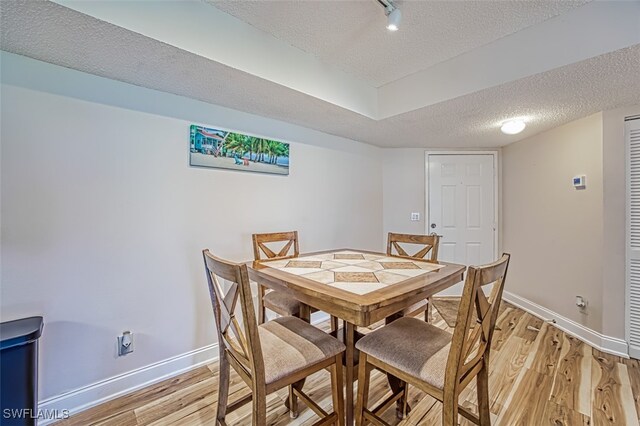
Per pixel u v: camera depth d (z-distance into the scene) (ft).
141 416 5.25
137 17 4.38
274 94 6.73
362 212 11.69
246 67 5.67
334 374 4.39
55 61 5.11
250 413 5.37
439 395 3.61
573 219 8.80
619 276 7.58
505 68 6.13
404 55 6.87
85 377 5.49
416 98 7.70
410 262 6.48
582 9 5.23
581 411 5.30
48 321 5.15
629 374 6.50
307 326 5.02
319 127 9.42
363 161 11.71
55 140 5.21
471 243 12.50
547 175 9.84
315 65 6.94
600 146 7.93
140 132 6.17
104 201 5.72
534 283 10.38
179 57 5.08
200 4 5.08
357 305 3.69
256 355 3.63
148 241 6.28
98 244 5.66
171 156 6.59
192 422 5.11
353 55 6.88
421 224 12.64
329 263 6.37
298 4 5.18
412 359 3.99
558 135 9.37
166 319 6.51
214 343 7.26
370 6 5.25
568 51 5.37
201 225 7.07
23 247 4.94
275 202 8.64
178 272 6.70
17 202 4.89
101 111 5.70
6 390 4.17
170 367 6.54
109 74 5.63
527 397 5.71
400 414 5.22
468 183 12.53
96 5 4.01
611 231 7.72
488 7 5.24
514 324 9.37
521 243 11.08
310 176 9.68
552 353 7.45
